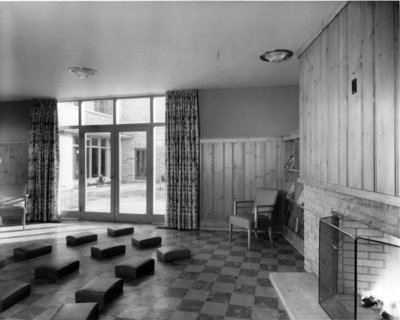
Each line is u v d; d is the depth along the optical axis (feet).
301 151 11.34
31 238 15.39
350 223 7.51
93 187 19.88
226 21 9.21
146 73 14.44
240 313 7.98
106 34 10.11
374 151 6.43
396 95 5.72
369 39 6.62
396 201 5.52
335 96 8.35
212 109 17.52
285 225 15.74
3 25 9.41
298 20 9.07
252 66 13.47
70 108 20.17
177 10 8.54
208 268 11.22
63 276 10.39
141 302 8.55
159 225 18.30
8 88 17.25
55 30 9.78
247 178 17.11
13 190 18.26
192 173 17.29
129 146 19.24
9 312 8.00
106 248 12.46
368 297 6.73
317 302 8.00
